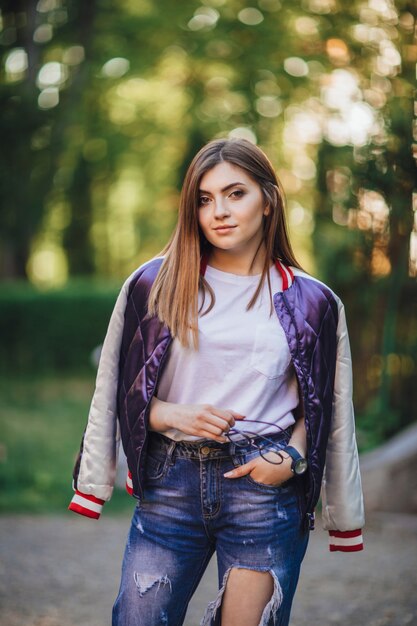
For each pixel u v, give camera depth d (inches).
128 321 94.4
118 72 639.8
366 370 294.0
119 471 265.3
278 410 91.8
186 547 91.4
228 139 94.5
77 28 629.9
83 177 764.0
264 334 90.4
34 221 685.3
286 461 89.4
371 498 239.6
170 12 583.8
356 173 245.8
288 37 466.6
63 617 160.4
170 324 90.0
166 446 91.1
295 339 91.3
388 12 233.3
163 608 90.9
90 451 96.4
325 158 277.6
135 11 611.2
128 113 706.8
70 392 602.9
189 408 88.5
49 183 666.2
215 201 91.0
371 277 280.8
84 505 96.7
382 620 153.0
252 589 89.0
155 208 854.5
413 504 235.8
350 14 243.4
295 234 449.4
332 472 98.0
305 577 183.6
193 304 90.3
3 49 631.2
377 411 280.2
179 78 626.8
